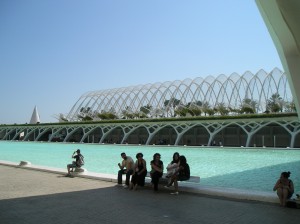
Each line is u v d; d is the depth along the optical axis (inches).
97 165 888.9
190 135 1952.5
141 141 2169.0
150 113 2447.1
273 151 1253.7
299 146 1535.4
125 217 271.0
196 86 2349.9
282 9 355.3
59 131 2640.3
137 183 402.9
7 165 710.5
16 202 329.1
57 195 366.6
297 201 301.1
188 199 346.3
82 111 2945.4
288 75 458.6
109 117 2669.8
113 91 2957.7
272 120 1477.6
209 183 553.0
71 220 261.7
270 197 327.0
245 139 1723.7
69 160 1063.6
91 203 325.1
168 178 393.4
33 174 553.0
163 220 261.7
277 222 255.6
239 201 334.6
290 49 415.8
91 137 2470.5
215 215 277.0
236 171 721.6
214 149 1409.9
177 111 2223.2
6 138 2972.4
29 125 2746.1
